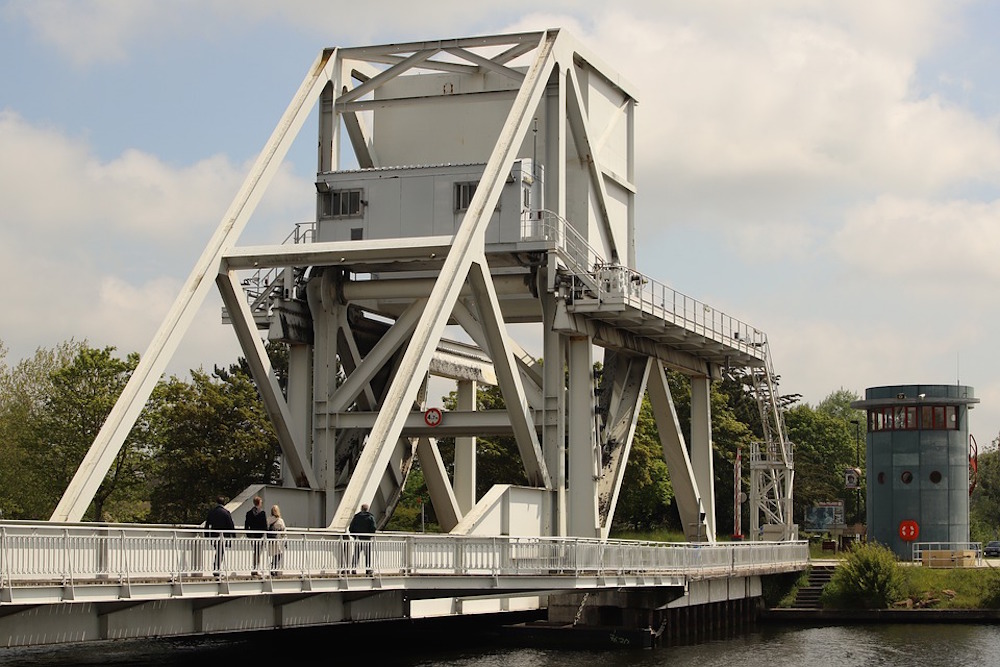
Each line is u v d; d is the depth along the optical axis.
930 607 59.53
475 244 42.09
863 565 60.38
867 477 75.00
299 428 47.34
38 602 24.72
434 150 51.84
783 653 47.16
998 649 48.94
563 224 47.81
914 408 72.56
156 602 28.42
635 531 101.12
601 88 52.94
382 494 50.84
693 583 51.00
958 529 72.12
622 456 51.31
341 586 31.66
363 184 48.38
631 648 47.31
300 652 44.56
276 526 31.58
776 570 59.22
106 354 70.06
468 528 40.62
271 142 45.38
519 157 50.56
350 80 50.38
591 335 48.41
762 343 61.91
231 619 30.36
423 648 46.28
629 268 49.84
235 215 43.22
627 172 55.06
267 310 47.78
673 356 55.94
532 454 46.12
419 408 53.16
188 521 75.00
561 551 39.62
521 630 48.59
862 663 44.66
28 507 68.94
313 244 42.56
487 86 51.59
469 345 57.47
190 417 74.31
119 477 70.62
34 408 73.19
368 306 50.69
